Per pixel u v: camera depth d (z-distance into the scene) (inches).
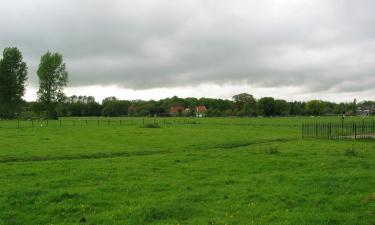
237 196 880.3
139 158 1471.5
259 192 916.6
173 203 818.8
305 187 964.0
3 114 5634.8
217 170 1207.6
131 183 1010.1
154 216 747.4
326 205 811.4
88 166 1270.9
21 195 886.4
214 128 3494.1
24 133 2743.6
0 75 5605.3
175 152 1728.6
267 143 2108.8
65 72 5684.1
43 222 719.7
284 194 893.8
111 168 1230.9
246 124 4320.9
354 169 1197.7
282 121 5393.7
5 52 5738.2
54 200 850.8
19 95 5802.2
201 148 1889.8
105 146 1908.2
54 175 1116.5
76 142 2095.2
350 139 2277.3
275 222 706.2
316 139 2303.2
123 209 781.9
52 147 1829.5
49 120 5334.6
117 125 3969.0
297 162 1336.1
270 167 1254.3
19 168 1230.3
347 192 908.6
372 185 975.6
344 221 710.5
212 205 814.5
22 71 5826.8
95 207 802.2
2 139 2230.6
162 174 1140.5
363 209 778.2
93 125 3959.2
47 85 5590.6
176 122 4840.1
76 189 939.3
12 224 705.0
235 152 1640.0
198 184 1006.4
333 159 1392.7
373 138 2298.2
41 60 5615.2
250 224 694.5
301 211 773.9
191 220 722.2
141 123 4498.0
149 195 892.6
